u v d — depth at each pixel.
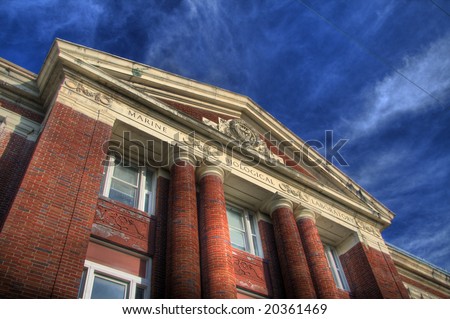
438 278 24.30
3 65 14.54
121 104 14.83
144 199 14.52
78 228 10.53
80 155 12.19
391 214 21.33
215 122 17.91
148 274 12.34
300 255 15.54
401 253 23.27
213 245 13.34
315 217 18.06
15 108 14.09
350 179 21.12
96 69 14.55
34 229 9.80
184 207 13.69
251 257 15.37
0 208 11.38
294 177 18.14
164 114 15.71
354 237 19.05
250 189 16.84
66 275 9.52
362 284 17.73
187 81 17.56
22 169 12.63
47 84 14.39
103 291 11.08
